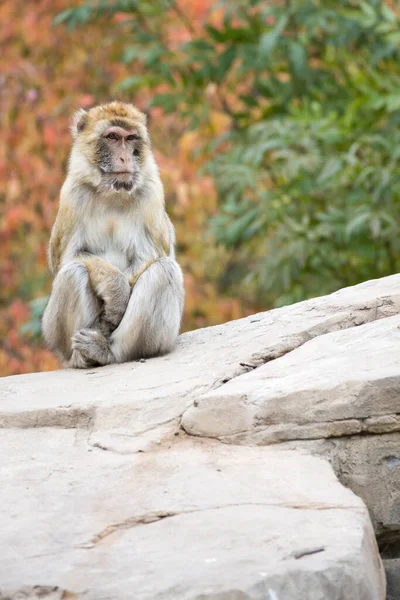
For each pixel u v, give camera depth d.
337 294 14.05
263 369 11.77
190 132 24.19
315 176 20.64
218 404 11.01
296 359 11.86
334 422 10.70
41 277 25.22
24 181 24.28
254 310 24.61
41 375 13.55
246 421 10.90
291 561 8.62
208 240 24.77
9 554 9.12
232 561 8.67
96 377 13.04
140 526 9.48
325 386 10.73
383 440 10.68
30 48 26.33
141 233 14.34
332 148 20.78
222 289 25.53
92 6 24.17
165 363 13.16
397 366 10.96
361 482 10.68
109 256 14.37
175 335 13.74
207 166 21.86
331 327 12.88
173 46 25.75
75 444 11.30
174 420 11.30
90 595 8.42
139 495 10.00
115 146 14.05
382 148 20.42
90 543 9.24
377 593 8.99
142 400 11.57
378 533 10.70
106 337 13.98
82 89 26.09
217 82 24.00
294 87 23.27
